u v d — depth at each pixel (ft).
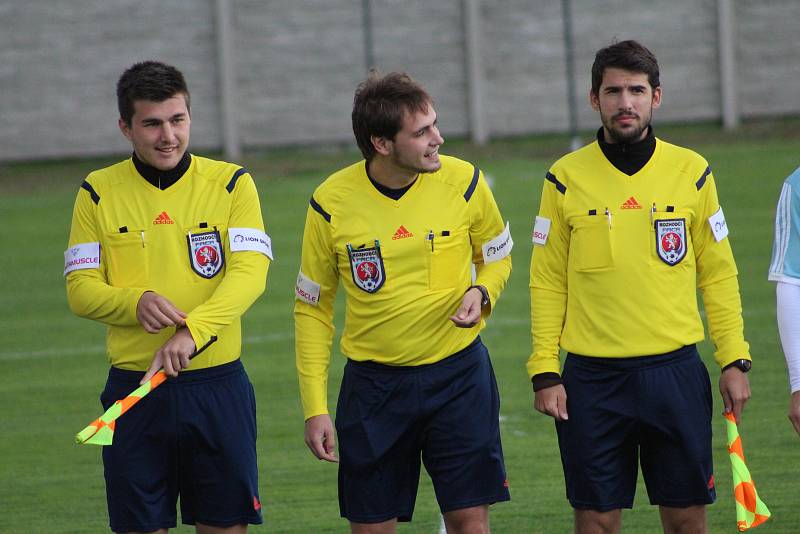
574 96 222.07
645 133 44.47
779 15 219.00
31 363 96.37
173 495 44.27
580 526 45.27
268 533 57.72
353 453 44.91
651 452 45.19
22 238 156.76
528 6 220.64
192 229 43.65
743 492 42.34
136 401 40.09
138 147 43.14
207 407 43.24
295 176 199.31
